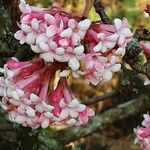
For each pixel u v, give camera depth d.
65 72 0.26
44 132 0.49
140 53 0.35
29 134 0.38
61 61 0.24
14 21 0.35
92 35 0.25
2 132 0.49
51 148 0.50
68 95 0.26
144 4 0.51
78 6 0.41
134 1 0.52
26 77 0.26
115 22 0.25
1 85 0.27
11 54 0.36
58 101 0.26
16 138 0.45
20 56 0.35
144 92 0.44
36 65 0.27
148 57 0.34
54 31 0.24
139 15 0.52
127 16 0.52
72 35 0.24
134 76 0.40
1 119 0.47
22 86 0.26
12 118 0.27
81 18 0.25
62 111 0.26
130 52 0.32
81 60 0.24
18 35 0.25
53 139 0.51
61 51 0.24
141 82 0.44
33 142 0.39
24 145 0.39
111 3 0.52
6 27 0.37
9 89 0.26
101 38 0.24
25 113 0.26
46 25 0.24
